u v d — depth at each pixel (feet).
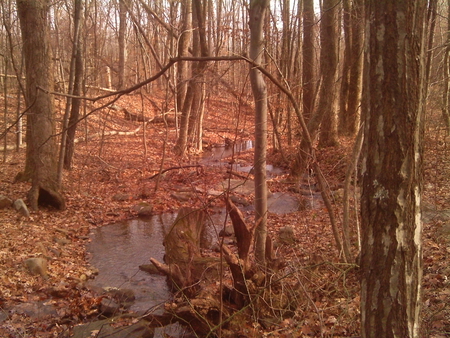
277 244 24.75
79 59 43.37
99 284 23.07
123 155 57.72
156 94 102.99
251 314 16.87
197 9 45.88
